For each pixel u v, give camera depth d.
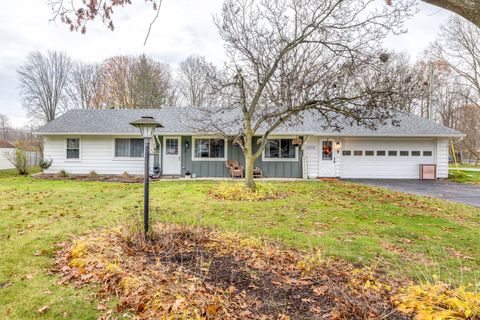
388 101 8.29
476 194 10.48
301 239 4.89
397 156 15.58
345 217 6.50
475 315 2.23
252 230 5.38
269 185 10.34
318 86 8.47
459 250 4.56
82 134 14.97
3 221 5.68
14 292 2.94
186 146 14.86
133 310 2.63
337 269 3.59
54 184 11.92
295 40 8.37
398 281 3.34
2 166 22.62
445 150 15.44
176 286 2.79
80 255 3.74
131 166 15.40
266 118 9.08
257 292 2.87
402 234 5.33
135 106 32.62
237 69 9.27
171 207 7.16
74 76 33.91
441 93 28.77
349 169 15.60
